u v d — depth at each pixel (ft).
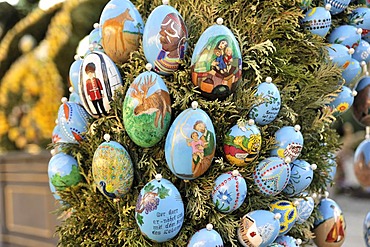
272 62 2.73
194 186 2.62
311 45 2.79
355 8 3.16
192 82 2.60
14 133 7.52
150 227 2.53
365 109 3.28
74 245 2.84
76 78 2.93
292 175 2.79
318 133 2.93
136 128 2.56
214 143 2.55
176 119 2.56
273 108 2.66
